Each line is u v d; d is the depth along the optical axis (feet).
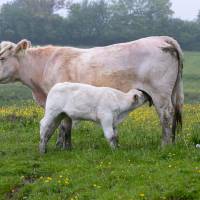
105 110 38.37
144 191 30.19
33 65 43.96
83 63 41.93
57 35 210.59
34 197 32.01
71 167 35.65
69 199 31.30
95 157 37.19
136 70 40.75
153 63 40.42
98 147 41.29
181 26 228.02
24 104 76.28
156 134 45.11
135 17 226.17
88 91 38.73
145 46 40.73
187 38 226.38
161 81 40.52
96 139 45.01
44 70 43.57
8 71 44.01
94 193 31.04
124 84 41.09
